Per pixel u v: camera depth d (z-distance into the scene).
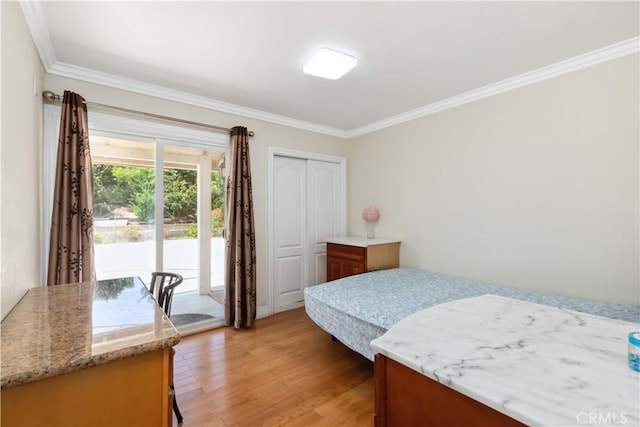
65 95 2.23
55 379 0.84
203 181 3.26
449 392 0.74
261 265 3.53
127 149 2.75
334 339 2.85
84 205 2.28
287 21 1.81
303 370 2.29
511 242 2.67
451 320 1.10
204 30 1.90
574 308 1.99
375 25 1.86
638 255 2.06
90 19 1.77
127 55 2.20
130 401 0.94
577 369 0.75
